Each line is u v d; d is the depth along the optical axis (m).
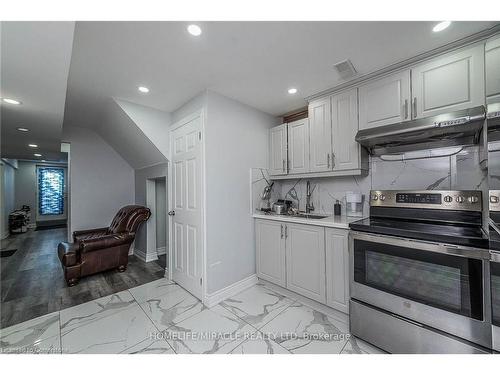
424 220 1.74
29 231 6.18
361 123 2.01
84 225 3.78
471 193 1.56
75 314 2.01
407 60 1.72
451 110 1.54
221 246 2.32
